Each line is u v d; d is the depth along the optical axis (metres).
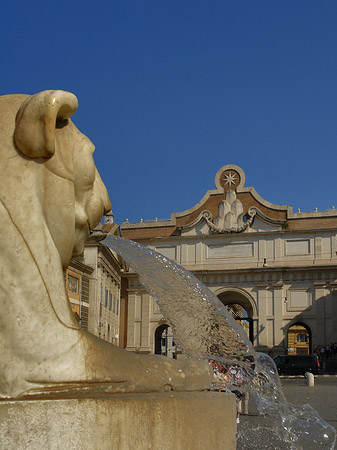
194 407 2.73
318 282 50.38
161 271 4.51
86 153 2.86
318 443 6.80
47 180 2.60
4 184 2.49
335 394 18.62
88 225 2.96
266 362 5.14
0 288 2.39
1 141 2.55
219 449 2.94
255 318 50.97
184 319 4.57
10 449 2.06
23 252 2.45
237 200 53.56
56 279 2.54
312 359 39.97
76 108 2.75
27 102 2.56
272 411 7.49
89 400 2.24
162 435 2.51
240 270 51.47
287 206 52.81
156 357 2.87
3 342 2.35
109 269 38.88
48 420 2.13
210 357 4.59
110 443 2.28
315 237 51.38
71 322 2.52
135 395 2.49
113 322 42.75
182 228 54.22
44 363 2.38
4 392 2.32
